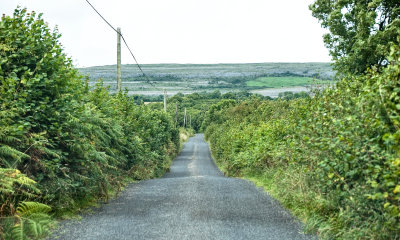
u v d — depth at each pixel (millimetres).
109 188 10070
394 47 5203
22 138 6352
